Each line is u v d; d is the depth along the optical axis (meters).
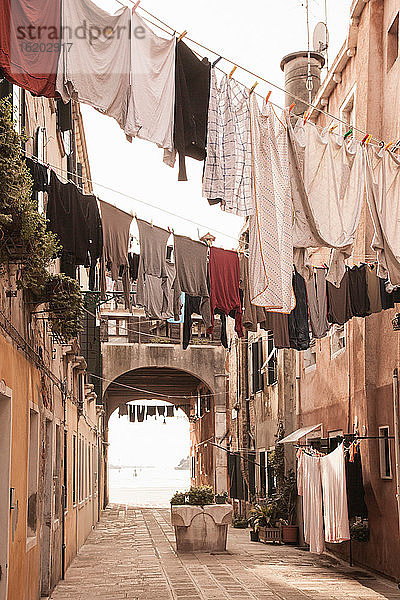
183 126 6.36
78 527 18.66
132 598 12.02
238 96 7.14
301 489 15.75
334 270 9.77
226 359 33.03
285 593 12.43
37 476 10.31
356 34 15.51
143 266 9.42
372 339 14.52
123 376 37.62
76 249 8.15
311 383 19.72
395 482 13.31
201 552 18.39
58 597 12.07
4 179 5.97
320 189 8.02
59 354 13.64
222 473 31.23
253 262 7.40
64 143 14.69
